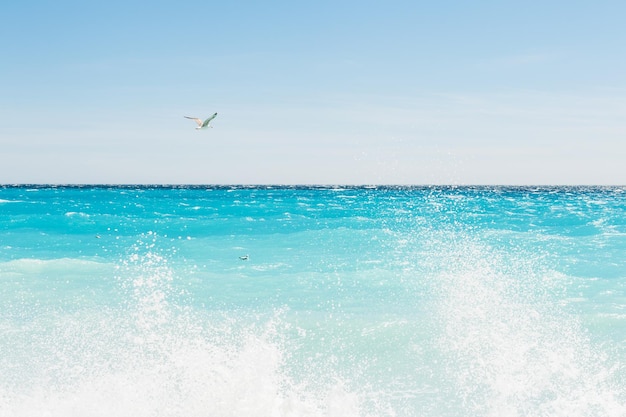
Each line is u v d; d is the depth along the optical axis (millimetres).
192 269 17219
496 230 27297
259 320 11836
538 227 29375
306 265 17859
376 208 43219
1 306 12758
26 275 15914
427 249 21109
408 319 11898
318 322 11703
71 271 16547
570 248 21469
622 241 23391
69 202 52281
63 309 12586
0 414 7582
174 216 35250
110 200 59219
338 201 56969
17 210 38812
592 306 12898
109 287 14664
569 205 53344
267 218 33812
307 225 29203
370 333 11008
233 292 14242
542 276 16188
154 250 20922
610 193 109688
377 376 9078
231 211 40812
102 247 21500
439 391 8547
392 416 7793
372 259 18891
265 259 19000
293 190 121688
